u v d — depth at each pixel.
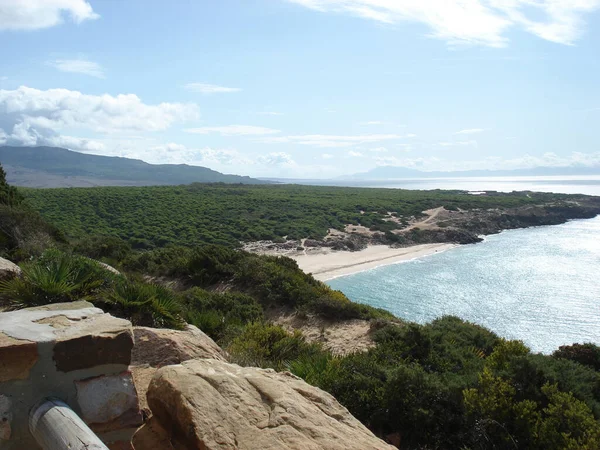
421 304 33.12
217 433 3.01
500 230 76.06
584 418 6.68
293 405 3.36
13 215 18.17
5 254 14.84
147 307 7.77
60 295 7.12
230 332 12.16
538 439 6.55
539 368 7.93
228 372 3.73
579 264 47.16
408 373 7.69
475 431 6.82
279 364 9.34
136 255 27.28
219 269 22.55
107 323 2.88
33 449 2.52
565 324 28.05
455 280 40.69
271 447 2.92
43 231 21.28
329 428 3.28
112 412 2.72
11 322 2.81
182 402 3.18
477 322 28.61
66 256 8.66
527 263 48.19
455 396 7.41
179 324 7.85
